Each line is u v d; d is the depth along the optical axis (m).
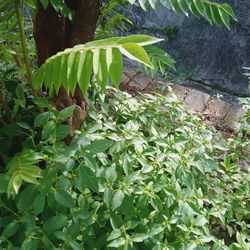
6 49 2.16
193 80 5.43
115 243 1.67
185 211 1.88
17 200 1.73
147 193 1.83
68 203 1.62
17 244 1.66
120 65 1.15
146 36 1.17
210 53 5.64
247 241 2.40
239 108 3.50
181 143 2.13
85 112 2.16
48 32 2.07
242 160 2.88
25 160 1.49
